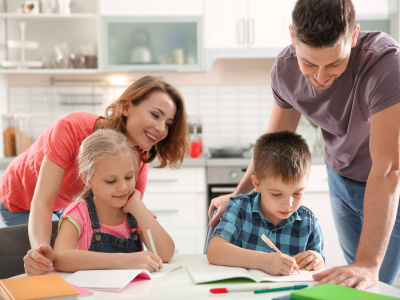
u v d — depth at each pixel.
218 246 1.12
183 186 2.93
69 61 3.23
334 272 0.93
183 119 1.46
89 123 1.36
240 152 3.09
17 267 1.25
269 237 1.24
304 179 1.16
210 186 3.01
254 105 3.48
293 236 1.25
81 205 1.19
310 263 1.06
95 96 3.42
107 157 1.14
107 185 1.14
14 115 3.21
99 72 3.15
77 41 3.39
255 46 3.13
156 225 1.19
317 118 1.42
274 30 3.12
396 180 1.03
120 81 3.42
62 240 1.10
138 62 3.14
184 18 3.11
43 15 3.14
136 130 1.36
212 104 3.48
